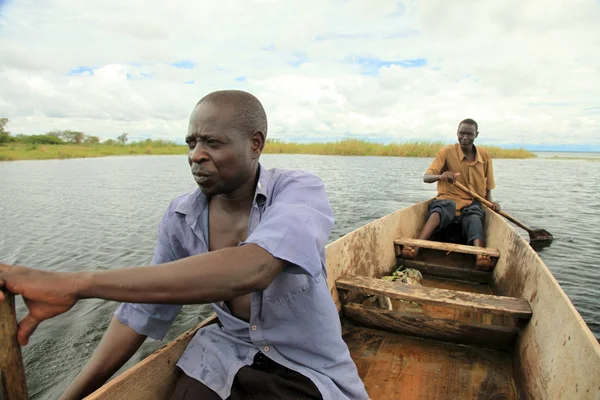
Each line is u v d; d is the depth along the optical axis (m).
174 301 0.93
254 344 1.24
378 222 3.56
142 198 10.02
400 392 2.02
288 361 1.22
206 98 1.14
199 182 1.14
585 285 4.60
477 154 4.93
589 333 1.53
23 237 6.29
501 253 3.65
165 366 1.40
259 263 0.97
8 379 0.89
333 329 1.25
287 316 1.20
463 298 2.42
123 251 5.65
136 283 0.91
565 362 1.63
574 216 8.66
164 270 0.93
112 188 11.92
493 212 4.53
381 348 2.39
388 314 2.51
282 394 1.15
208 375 1.26
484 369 2.20
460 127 4.88
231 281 0.94
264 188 1.23
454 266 3.98
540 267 2.45
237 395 1.20
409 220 4.55
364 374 2.15
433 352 2.35
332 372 1.24
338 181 13.90
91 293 0.90
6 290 0.87
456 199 4.87
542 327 2.01
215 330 1.41
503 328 2.32
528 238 6.84
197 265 0.94
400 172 17.12
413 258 4.02
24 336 0.91
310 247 1.04
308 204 1.16
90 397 1.13
